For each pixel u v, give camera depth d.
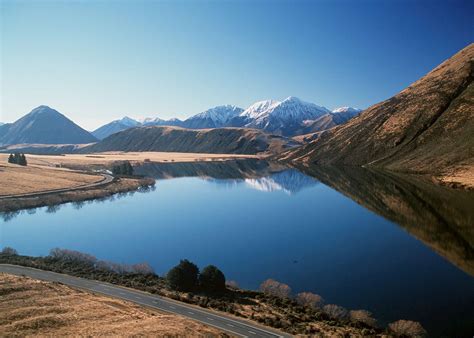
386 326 45.06
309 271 66.81
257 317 44.72
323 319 46.09
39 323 37.66
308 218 110.00
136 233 96.25
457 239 80.25
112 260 75.50
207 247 83.50
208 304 48.50
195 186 182.88
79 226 103.88
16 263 64.75
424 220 97.69
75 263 66.00
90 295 49.34
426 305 50.84
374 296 54.75
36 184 151.88
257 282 62.50
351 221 103.81
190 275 54.88
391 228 93.56
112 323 39.28
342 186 163.00
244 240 88.44
